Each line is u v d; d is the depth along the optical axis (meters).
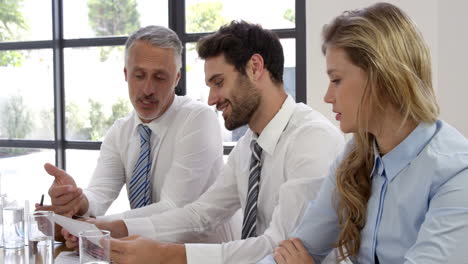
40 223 1.67
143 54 2.37
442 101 3.31
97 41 4.44
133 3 4.35
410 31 1.23
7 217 1.85
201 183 2.41
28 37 4.62
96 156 4.57
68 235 1.95
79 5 4.49
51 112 4.63
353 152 1.41
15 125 4.75
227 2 4.09
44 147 4.66
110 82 4.48
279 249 1.51
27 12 4.59
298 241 1.51
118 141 2.63
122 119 2.67
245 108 1.86
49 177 4.70
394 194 1.30
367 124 1.26
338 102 1.29
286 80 3.91
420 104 1.22
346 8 3.48
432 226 1.15
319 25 3.55
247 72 1.84
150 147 2.51
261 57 1.83
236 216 2.46
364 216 1.38
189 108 2.49
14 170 4.78
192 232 2.10
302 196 1.66
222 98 1.88
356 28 1.24
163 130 2.48
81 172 4.63
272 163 1.86
